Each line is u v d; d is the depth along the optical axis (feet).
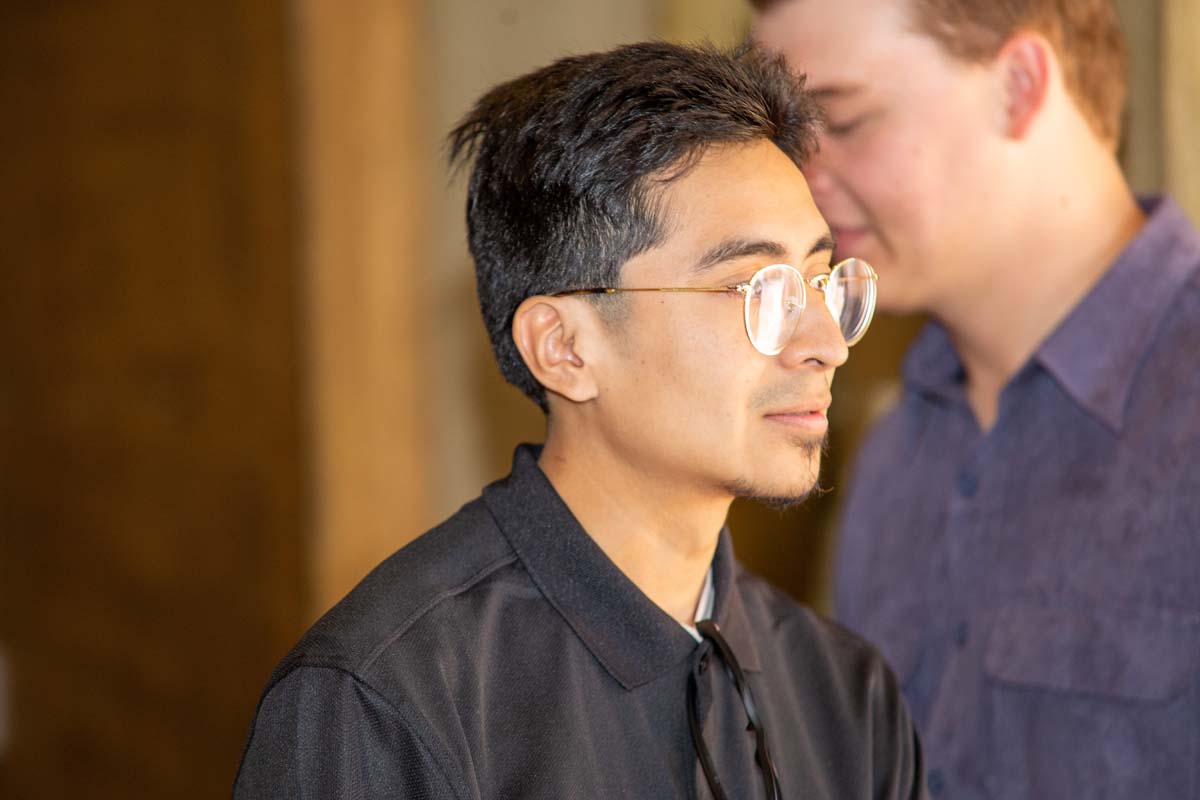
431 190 14.82
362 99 14.29
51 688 20.68
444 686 5.76
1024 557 8.69
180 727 17.19
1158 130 12.09
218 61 14.92
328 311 14.25
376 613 5.91
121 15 16.58
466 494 15.23
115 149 17.12
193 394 16.19
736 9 14.65
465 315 15.11
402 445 14.82
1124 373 8.41
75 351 18.83
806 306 6.06
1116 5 12.15
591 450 6.35
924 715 9.35
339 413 14.42
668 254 6.00
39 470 20.33
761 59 6.77
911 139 8.34
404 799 5.56
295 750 5.66
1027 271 8.68
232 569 15.78
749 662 6.55
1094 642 8.21
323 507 14.40
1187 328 8.34
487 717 5.88
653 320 6.02
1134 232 8.82
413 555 6.27
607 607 6.17
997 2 8.16
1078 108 8.61
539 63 14.89
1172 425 8.16
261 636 15.35
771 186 6.03
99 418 18.44
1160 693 7.90
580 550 6.22
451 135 6.93
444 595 6.05
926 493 9.74
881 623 9.71
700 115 6.01
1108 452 8.43
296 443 14.48
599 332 6.16
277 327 14.58
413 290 14.78
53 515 20.06
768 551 16.66
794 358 5.98
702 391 5.96
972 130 8.32
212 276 15.53
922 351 9.92
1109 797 8.07
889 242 8.61
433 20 14.74
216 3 14.80
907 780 7.14
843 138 8.48
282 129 14.15
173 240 16.15
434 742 5.58
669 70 6.21
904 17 8.21
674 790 6.05
